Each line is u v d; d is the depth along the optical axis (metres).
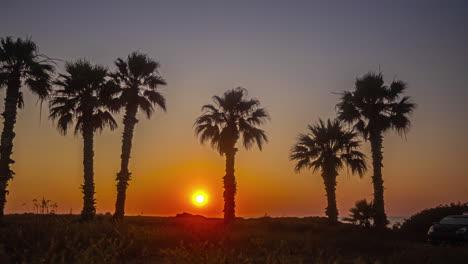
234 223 24.72
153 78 29.59
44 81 24.47
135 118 28.64
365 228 23.23
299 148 31.83
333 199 29.77
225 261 9.57
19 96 24.36
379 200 25.03
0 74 23.36
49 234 11.65
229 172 29.52
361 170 30.38
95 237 12.29
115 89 28.75
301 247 14.19
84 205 26.44
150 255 11.83
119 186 27.08
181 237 14.54
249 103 31.25
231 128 30.31
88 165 27.23
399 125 25.92
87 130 27.72
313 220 31.31
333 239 17.08
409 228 23.94
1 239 11.20
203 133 30.61
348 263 11.70
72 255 9.74
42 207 13.88
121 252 11.09
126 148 27.78
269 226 24.11
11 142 23.16
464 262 11.95
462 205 24.23
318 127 31.88
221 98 31.48
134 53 29.91
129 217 31.80
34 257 9.38
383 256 13.27
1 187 22.12
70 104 27.94
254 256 11.42
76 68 28.62
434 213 23.95
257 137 30.91
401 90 26.81
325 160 30.75
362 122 26.81
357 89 27.28
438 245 16.55
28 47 24.11
